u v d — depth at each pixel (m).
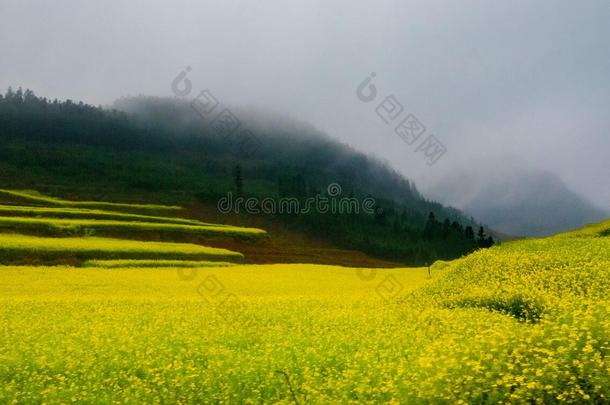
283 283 40.88
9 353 14.16
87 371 12.82
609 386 8.55
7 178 169.38
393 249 166.62
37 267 42.12
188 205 157.38
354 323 18.31
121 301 26.19
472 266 28.09
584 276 22.09
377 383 10.79
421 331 15.79
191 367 12.57
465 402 8.76
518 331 11.73
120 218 82.19
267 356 13.10
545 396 8.84
